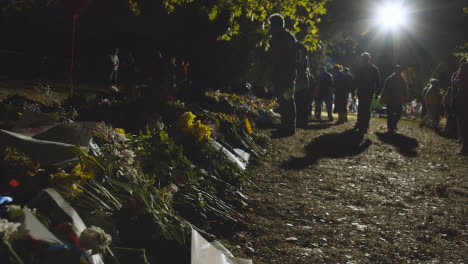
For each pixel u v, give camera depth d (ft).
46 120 15.12
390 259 14.92
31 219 8.13
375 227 18.15
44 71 75.00
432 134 56.49
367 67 49.55
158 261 11.27
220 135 26.30
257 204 19.39
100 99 27.61
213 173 19.54
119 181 12.30
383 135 51.08
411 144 44.88
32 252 7.56
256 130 36.65
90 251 8.32
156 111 27.66
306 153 34.58
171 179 15.62
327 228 17.49
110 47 93.61
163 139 16.43
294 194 22.12
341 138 44.93
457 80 39.01
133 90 35.53
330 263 14.17
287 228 16.96
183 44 84.48
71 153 11.76
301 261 14.03
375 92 50.14
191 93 42.52
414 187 25.95
